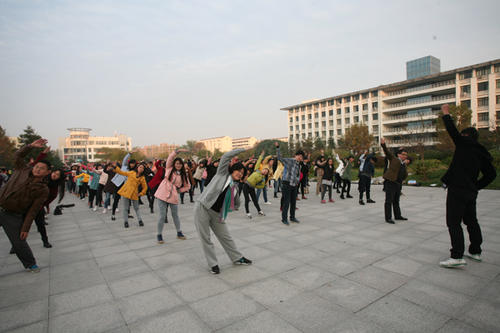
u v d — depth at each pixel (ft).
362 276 11.77
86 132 416.46
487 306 9.24
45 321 9.04
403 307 9.28
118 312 9.48
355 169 93.56
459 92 157.17
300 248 15.78
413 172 58.65
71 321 9.00
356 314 8.91
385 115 197.36
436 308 9.18
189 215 27.81
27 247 13.33
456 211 12.37
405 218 22.25
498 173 48.21
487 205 27.22
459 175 12.42
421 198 33.60
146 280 12.07
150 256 15.31
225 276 12.21
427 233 18.17
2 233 22.85
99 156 290.35
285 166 21.97
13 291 11.31
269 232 19.61
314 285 11.05
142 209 32.48
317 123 244.83
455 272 11.97
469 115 86.38
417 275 11.75
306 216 24.86
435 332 7.93
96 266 13.99
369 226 20.42
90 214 30.12
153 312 9.40
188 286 11.32
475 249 13.06
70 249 17.12
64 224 25.02
